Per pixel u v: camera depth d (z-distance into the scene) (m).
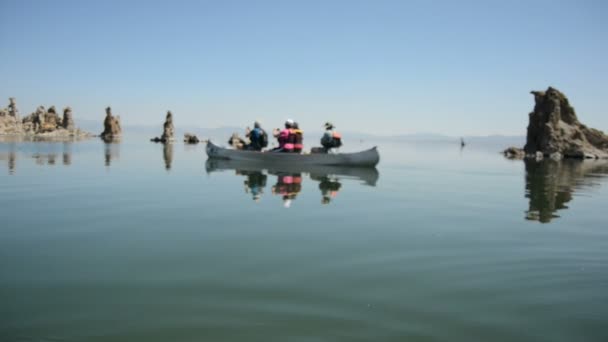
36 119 119.12
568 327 4.35
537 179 20.08
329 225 8.72
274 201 11.56
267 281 5.45
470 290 5.27
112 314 4.45
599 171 26.66
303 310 4.62
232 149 26.22
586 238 7.98
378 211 10.44
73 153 32.81
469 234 8.17
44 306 4.62
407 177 19.25
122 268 5.86
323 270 5.91
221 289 5.16
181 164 23.47
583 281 5.65
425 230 8.45
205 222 8.79
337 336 4.08
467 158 41.31
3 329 4.11
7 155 28.84
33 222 8.59
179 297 4.90
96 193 12.55
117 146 50.31
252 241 7.37
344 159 23.58
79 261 6.15
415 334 4.16
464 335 4.16
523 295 5.15
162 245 7.03
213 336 4.04
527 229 8.72
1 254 6.44
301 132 24.62
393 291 5.20
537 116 55.81
